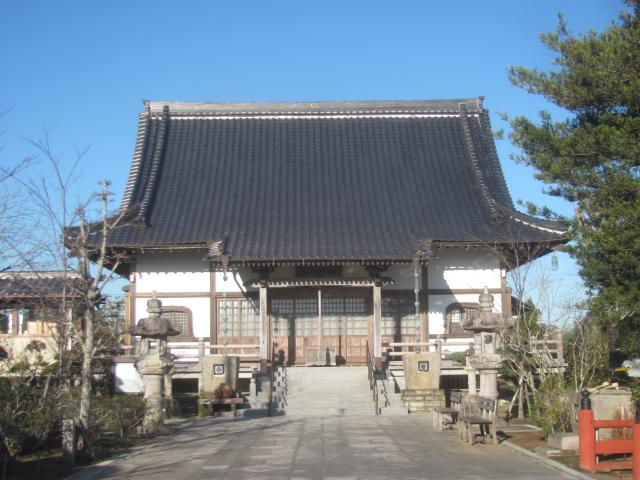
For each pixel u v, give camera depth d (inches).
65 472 666.2
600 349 957.8
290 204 1571.1
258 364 1485.0
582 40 807.7
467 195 1595.7
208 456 725.9
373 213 1541.6
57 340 997.8
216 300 1508.4
